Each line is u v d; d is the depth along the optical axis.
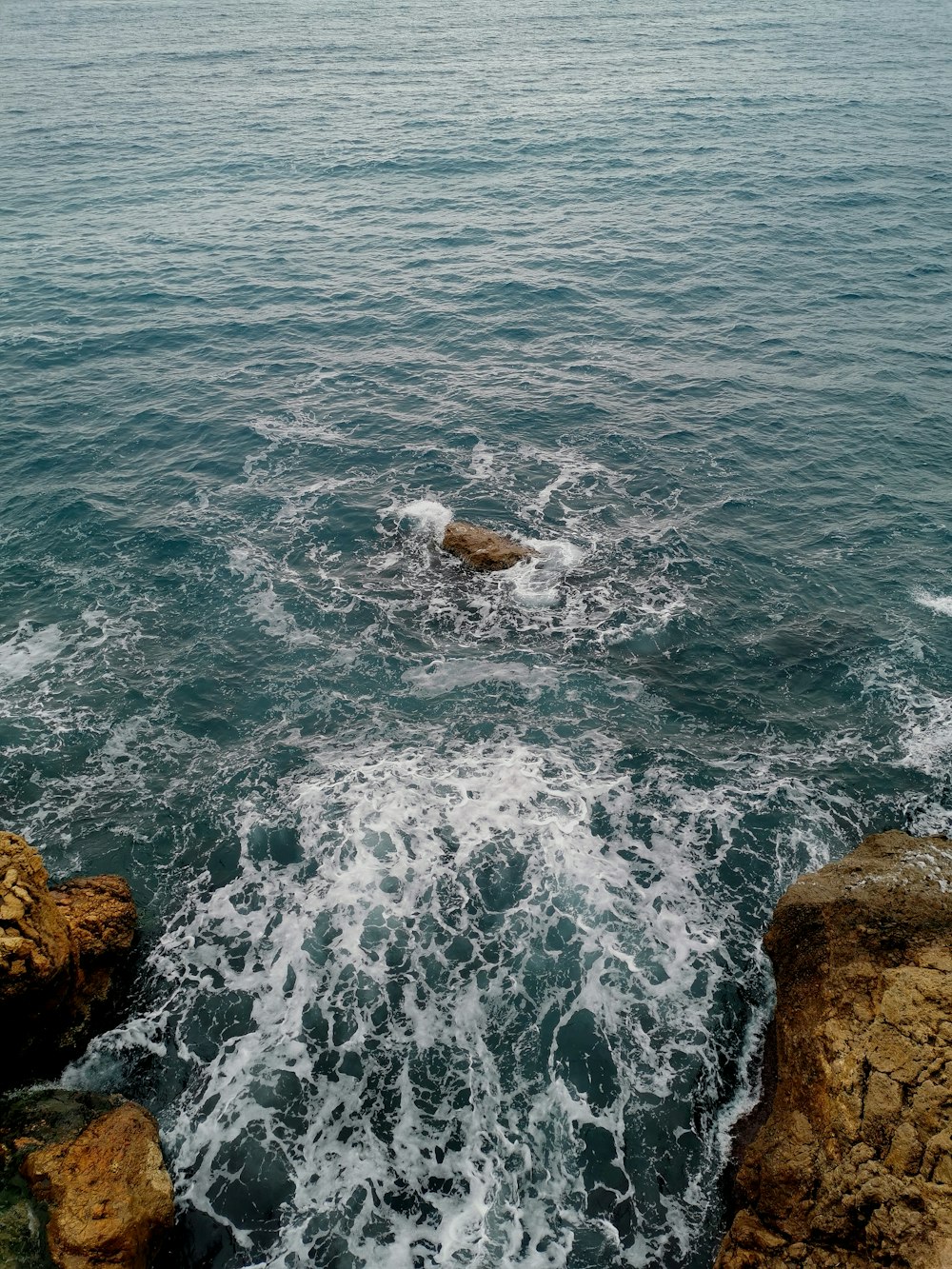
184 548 30.08
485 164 68.31
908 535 30.31
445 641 26.25
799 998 16.00
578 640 26.16
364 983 17.83
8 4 183.25
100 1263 12.81
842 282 48.75
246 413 37.97
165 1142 15.48
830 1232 12.70
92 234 56.28
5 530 30.89
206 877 19.94
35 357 42.28
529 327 44.84
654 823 20.94
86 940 17.27
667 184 63.31
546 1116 15.84
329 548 30.08
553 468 33.97
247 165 68.75
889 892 16.86
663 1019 17.17
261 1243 14.32
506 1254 14.19
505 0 169.25
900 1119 13.05
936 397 38.16
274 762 22.62
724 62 104.25
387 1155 15.38
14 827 20.86
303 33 133.00
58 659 25.62
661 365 41.41
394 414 37.75
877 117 78.25
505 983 17.77
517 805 21.30
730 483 33.19
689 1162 15.16
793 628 26.62
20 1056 15.93
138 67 108.88
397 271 51.06
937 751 22.58
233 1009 17.47
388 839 20.53
